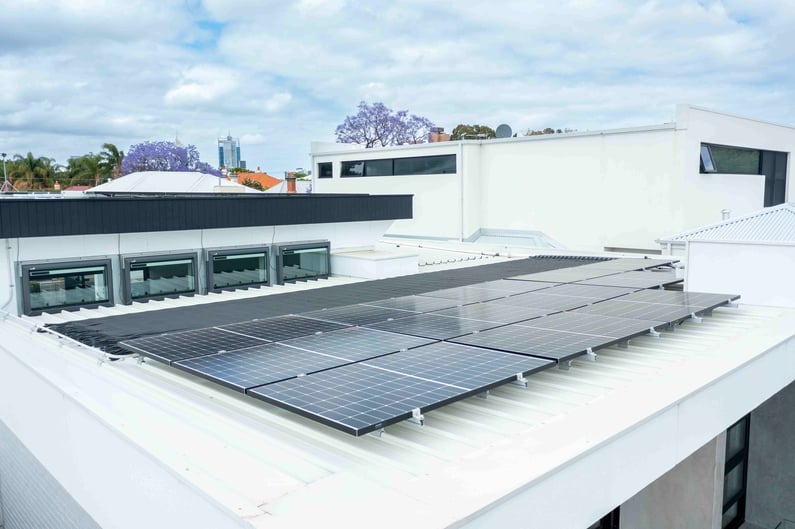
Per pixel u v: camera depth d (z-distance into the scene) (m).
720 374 8.52
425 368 7.75
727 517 15.05
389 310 12.09
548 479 5.71
